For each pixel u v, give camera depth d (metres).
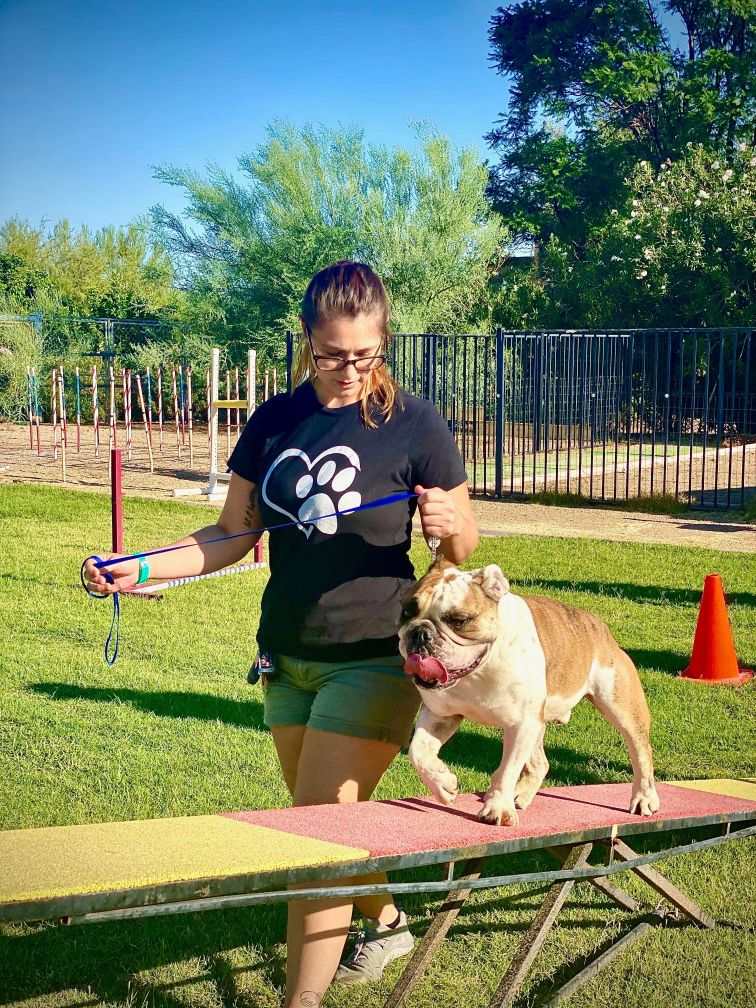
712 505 17.48
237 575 10.83
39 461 23.48
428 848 2.79
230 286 35.31
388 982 3.69
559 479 20.70
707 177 31.59
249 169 34.97
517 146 50.16
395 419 3.29
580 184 44.88
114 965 3.80
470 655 2.96
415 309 32.84
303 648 3.25
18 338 36.19
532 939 3.39
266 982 3.73
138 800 5.17
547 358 24.22
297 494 3.26
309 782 3.19
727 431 28.86
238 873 2.48
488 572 2.98
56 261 63.12
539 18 50.03
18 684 7.07
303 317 3.22
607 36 47.12
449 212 33.62
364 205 33.25
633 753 3.62
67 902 2.25
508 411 28.02
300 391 3.42
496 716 3.10
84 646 8.11
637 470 22.25
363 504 3.21
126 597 9.73
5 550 11.98
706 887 4.40
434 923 3.40
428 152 33.69
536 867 4.66
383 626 3.22
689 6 45.56
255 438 3.45
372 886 2.78
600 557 12.24
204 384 35.75
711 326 29.94
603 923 4.15
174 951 3.91
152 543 12.77
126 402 25.84
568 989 3.57
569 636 3.36
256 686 7.20
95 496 17.12
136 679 7.24
